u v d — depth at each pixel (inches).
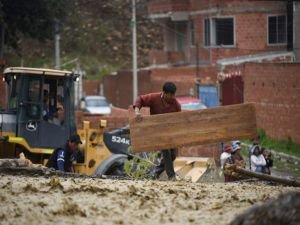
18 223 876.6
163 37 6235.2
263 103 3339.1
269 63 3282.5
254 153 2137.1
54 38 4151.1
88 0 6924.2
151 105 1461.6
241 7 4741.6
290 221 650.8
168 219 905.5
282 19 4658.0
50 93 2071.9
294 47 3855.8
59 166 1748.3
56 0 3654.0
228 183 1309.1
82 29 6707.7
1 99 2856.8
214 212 943.0
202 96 4259.4
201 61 5004.9
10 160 1407.5
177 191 1094.4
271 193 1123.3
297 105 3093.0
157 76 4813.0
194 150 2667.3
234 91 3855.8
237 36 4756.4
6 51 4960.6
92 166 2031.3
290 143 3120.1
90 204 976.9
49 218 903.1
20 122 2046.0
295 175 2492.6
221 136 1362.0
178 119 1358.3
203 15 4965.6
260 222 662.5
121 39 6752.0
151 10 5447.8
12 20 3597.4
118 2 7022.6
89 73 6294.3
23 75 2049.7
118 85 5236.2
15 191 1047.6
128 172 1756.9
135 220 901.8
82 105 4756.4
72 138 1774.1
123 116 3250.5
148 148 1353.3
